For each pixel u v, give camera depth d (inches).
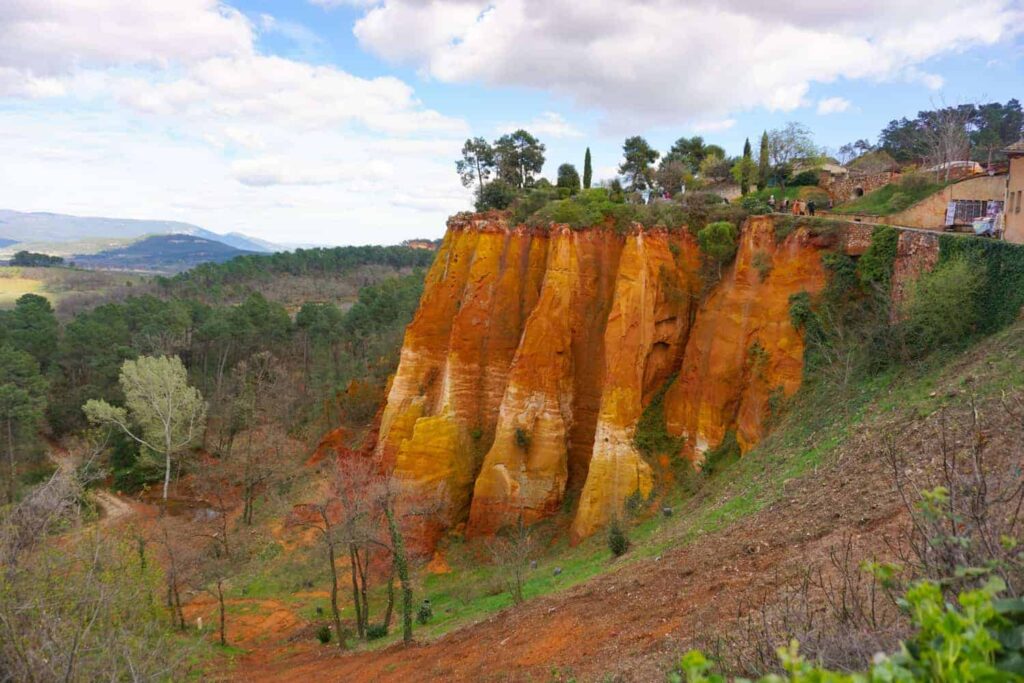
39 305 3048.7
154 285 5231.3
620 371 1273.4
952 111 2399.1
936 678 138.8
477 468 1486.2
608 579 768.3
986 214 1397.6
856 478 625.0
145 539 1385.3
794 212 1528.1
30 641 502.3
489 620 877.8
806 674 136.2
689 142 2832.2
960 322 860.6
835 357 1036.5
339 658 1024.2
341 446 2122.3
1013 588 220.8
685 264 1339.8
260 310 3093.0
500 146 2300.7
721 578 586.2
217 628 1290.6
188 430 2276.1
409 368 1695.4
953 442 550.6
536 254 1536.7
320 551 1555.1
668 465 1215.6
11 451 2071.9
